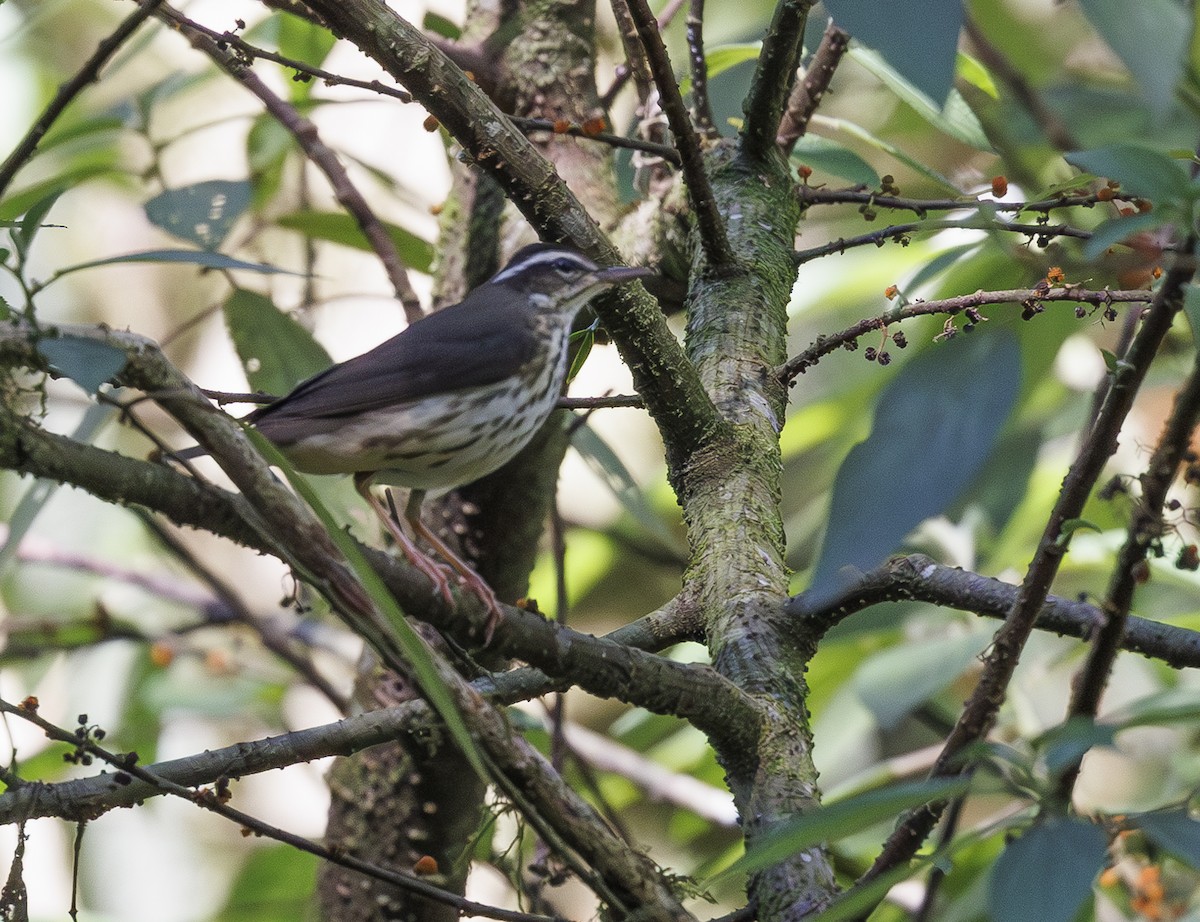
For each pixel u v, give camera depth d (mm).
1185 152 6973
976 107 10469
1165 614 11867
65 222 17422
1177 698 6762
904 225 9055
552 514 11594
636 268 8023
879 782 11820
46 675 15664
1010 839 5195
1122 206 9523
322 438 8641
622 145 9227
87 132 11797
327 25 7363
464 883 10125
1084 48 15156
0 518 15289
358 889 11328
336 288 16812
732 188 10047
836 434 14406
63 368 4527
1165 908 10320
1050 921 4117
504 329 9008
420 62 7270
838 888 6938
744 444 8773
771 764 7332
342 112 16562
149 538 16500
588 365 18422
